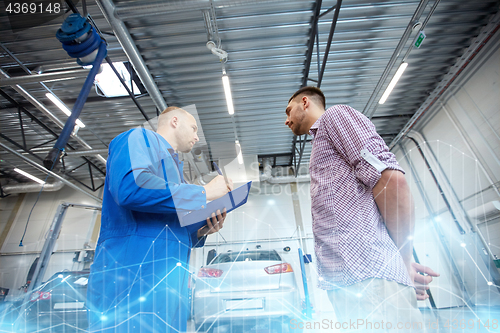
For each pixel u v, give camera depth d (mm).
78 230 8109
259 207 8227
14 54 4004
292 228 7910
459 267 4793
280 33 4039
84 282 2566
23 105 5234
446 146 5191
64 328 2199
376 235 622
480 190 4438
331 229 687
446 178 5227
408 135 6293
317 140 786
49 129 5902
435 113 5449
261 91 5223
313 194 771
